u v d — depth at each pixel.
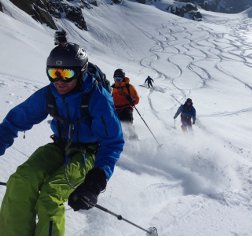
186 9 144.88
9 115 2.74
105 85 2.85
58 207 2.27
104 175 2.35
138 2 141.12
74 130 2.60
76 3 101.94
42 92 2.65
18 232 2.26
